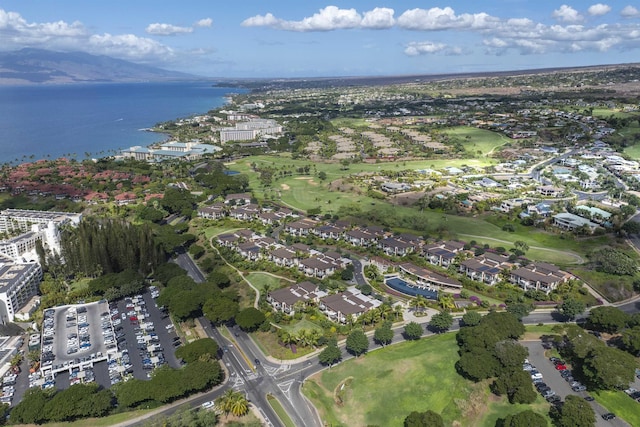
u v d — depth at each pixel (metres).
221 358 180.75
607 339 183.25
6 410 149.25
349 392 158.88
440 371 165.25
